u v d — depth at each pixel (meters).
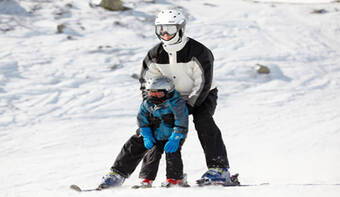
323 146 22.05
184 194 8.20
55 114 29.95
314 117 30.22
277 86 38.25
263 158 20.66
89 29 46.00
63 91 33.56
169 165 10.55
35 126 27.81
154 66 11.12
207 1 60.59
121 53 41.34
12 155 22.84
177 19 10.30
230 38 47.28
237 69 40.53
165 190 8.73
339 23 53.12
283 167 18.12
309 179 15.01
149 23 49.47
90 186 16.78
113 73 37.56
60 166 20.52
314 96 36.25
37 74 35.62
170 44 10.45
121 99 33.25
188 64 10.66
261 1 65.75
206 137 10.91
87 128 27.92
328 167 16.98
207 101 11.23
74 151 23.56
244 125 28.81
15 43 40.59
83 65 38.22
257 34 49.09
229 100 34.75
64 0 52.41
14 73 35.22
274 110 32.50
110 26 47.31
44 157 22.36
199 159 21.08
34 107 30.62
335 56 45.62
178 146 10.81
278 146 23.25
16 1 49.69
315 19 54.53
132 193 8.68
